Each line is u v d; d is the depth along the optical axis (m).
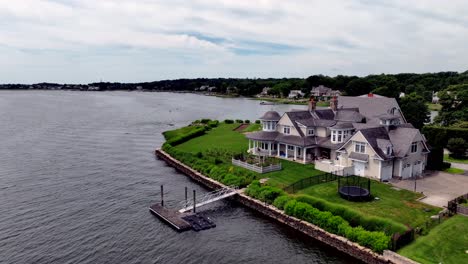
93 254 34.97
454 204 38.34
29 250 35.62
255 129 96.38
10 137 95.56
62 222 42.03
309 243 36.91
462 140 65.50
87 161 70.56
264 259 34.00
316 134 63.97
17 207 46.31
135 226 41.12
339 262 33.22
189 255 34.81
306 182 48.94
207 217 43.44
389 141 51.56
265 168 55.69
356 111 69.81
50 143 88.25
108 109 183.62
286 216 41.00
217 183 53.97
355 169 53.41
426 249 31.23
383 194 44.75
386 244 31.53
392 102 70.38
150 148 84.75
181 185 56.69
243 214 44.62
